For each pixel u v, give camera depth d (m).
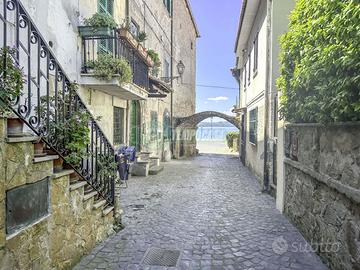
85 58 6.26
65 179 3.16
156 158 11.68
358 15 2.36
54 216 2.95
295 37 4.14
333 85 2.92
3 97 2.17
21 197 2.45
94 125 4.05
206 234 4.43
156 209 5.82
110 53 6.95
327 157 3.48
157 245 3.98
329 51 2.84
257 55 9.77
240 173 11.16
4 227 2.24
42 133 2.83
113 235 4.34
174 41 17.22
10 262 2.31
